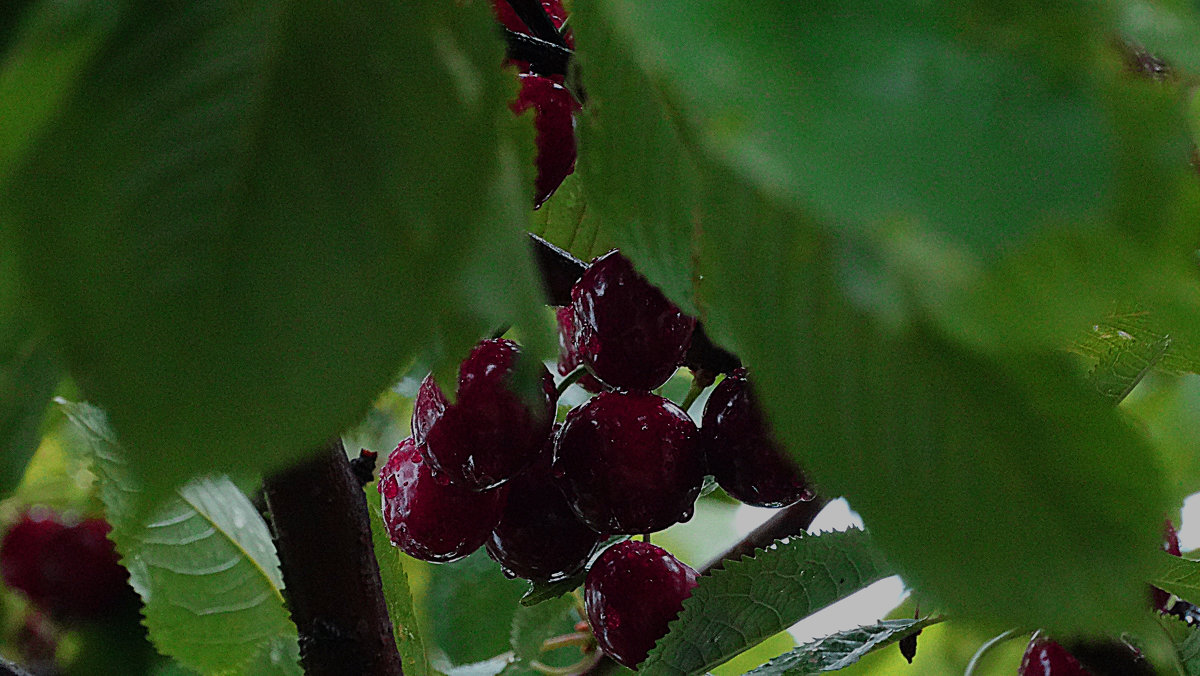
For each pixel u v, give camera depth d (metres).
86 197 0.31
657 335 0.53
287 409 0.31
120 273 0.31
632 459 0.54
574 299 0.53
